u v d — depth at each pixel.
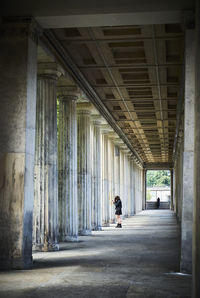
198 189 6.89
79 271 11.80
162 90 23.66
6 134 12.94
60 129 22.56
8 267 12.38
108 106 28.58
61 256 15.34
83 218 26.02
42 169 17.84
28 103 13.10
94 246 18.84
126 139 43.22
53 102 18.16
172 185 79.50
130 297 8.55
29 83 13.20
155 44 16.77
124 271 11.79
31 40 13.34
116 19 13.27
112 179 38.66
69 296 8.62
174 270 12.02
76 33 15.91
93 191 30.52
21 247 12.50
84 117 26.77
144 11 12.84
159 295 8.75
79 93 22.61
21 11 13.20
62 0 13.14
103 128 34.12
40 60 17.72
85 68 20.02
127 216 49.09
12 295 8.72
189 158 12.24
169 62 18.94
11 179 12.76
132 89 23.97
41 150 17.92
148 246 18.53
